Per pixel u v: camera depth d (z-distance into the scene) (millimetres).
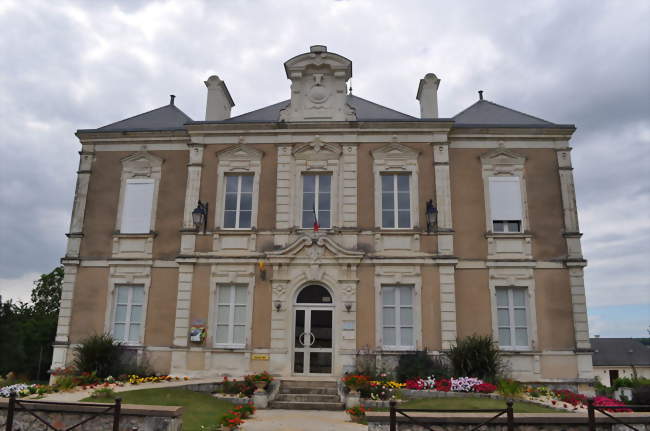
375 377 14039
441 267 15688
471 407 11555
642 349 53000
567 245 16016
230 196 16844
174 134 17469
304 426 10531
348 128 16797
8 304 32250
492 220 16359
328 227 16391
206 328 15578
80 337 16125
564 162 16641
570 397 13203
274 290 15680
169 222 16859
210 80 18062
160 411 8852
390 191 16609
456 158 16844
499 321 15727
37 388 12516
